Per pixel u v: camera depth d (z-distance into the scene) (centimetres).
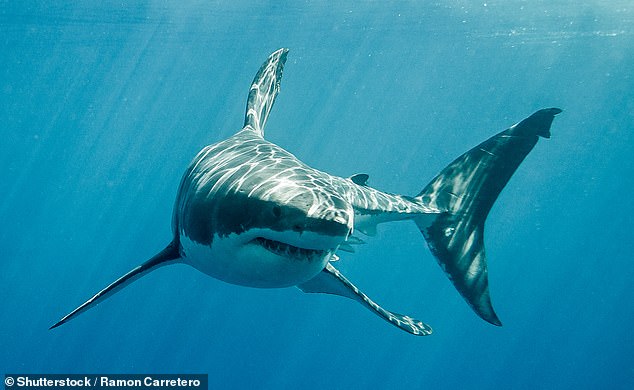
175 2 2031
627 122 4122
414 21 2361
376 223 555
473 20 2300
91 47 2873
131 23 2378
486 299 520
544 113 567
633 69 3053
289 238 306
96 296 416
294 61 3319
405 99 4459
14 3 1948
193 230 386
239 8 2139
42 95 4122
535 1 1916
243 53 3125
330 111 4891
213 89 4209
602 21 2175
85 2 1986
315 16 2284
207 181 383
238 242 336
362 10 2181
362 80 3875
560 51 2839
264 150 404
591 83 3462
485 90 4028
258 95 550
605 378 3152
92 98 4325
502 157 584
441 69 3481
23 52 2862
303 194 314
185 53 3116
